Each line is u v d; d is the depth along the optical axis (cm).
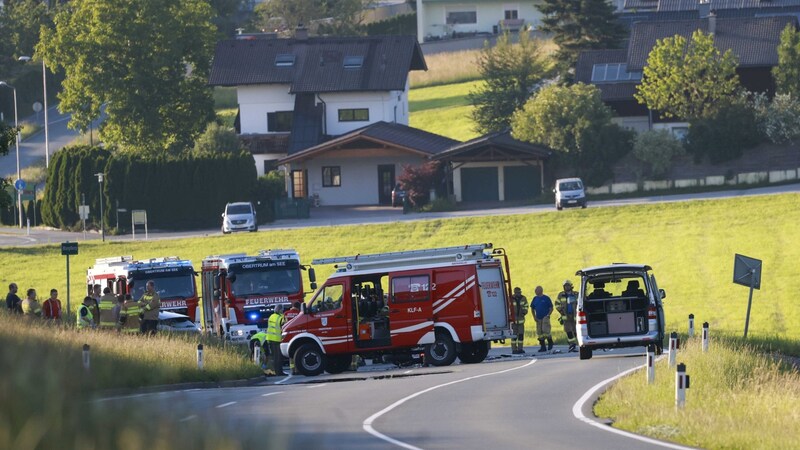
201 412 3778
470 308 11688
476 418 6969
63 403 2961
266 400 8306
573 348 13388
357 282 11844
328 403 7975
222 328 14775
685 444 5819
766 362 8831
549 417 6950
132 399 3378
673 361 8500
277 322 12100
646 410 6762
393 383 9531
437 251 11825
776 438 5759
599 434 6178
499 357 12950
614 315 10800
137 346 10619
